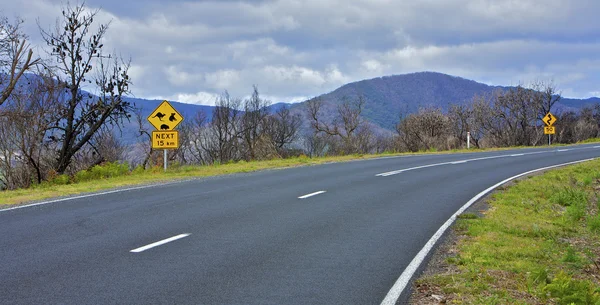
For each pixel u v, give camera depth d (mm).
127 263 7016
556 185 16391
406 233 9297
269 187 15617
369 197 13695
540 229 9812
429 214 11258
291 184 16422
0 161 24359
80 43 27156
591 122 72625
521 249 8195
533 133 61469
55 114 26156
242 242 8391
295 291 5988
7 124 23922
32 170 25094
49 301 5449
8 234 8773
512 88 62656
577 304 5949
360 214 11156
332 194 14195
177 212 11109
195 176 19641
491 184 16672
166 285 6090
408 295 5957
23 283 6062
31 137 24297
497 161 26359
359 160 28125
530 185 16062
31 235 8703
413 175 19469
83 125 28281
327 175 19391
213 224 9844
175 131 22125
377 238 8867
